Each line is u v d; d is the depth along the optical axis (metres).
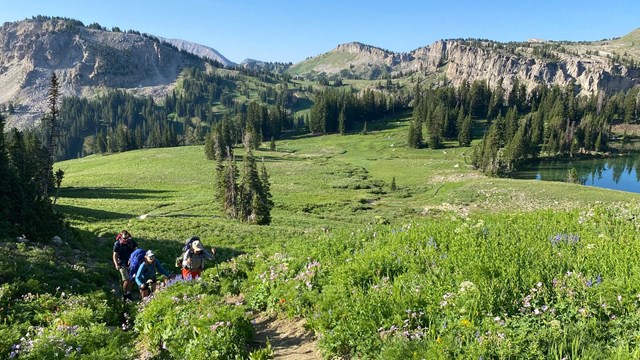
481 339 5.11
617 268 6.83
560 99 191.25
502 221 12.11
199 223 36.53
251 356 6.63
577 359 4.57
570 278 6.59
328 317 7.24
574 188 79.50
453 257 8.33
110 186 95.44
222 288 11.09
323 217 64.00
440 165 127.81
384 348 5.58
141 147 194.12
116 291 12.75
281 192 88.00
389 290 7.31
